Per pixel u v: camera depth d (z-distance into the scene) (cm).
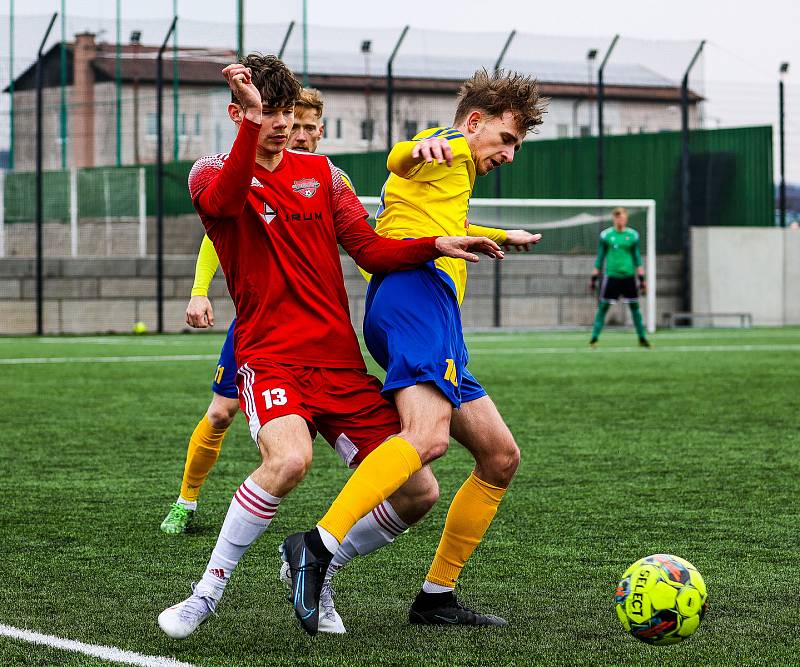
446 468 959
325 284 515
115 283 3169
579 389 1611
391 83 3444
